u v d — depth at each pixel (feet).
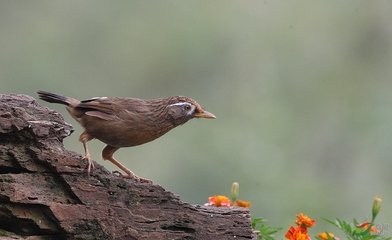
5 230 23.94
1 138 24.07
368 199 59.36
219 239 25.71
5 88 62.75
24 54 63.62
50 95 25.98
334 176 61.00
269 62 65.31
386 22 67.21
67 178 24.09
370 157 61.52
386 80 66.08
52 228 23.94
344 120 63.52
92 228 24.17
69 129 25.29
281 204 56.39
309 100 64.44
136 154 57.82
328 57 66.23
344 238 32.58
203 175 57.72
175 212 25.30
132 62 64.44
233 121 62.39
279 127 61.77
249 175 57.82
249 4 66.23
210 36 65.16
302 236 26.63
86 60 64.13
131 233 24.52
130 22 65.00
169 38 64.80
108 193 24.49
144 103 26.11
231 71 64.75
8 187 23.66
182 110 26.48
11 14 64.39
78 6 65.10
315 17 66.59
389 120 62.75
